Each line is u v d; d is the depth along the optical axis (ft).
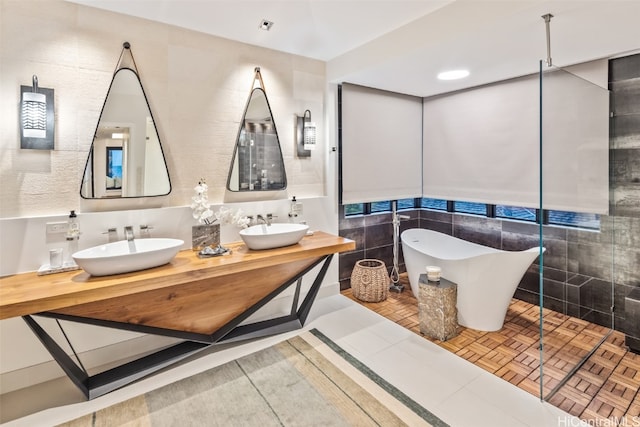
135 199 8.13
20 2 6.68
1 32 6.53
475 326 9.51
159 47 8.24
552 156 6.70
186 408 6.36
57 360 6.32
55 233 7.09
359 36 9.24
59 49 7.07
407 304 11.28
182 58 8.57
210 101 9.05
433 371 7.50
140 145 8.07
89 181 7.48
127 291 6.10
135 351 8.23
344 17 8.11
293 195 10.85
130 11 7.67
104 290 5.89
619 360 7.87
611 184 8.95
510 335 9.17
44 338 6.18
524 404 6.42
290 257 8.12
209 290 7.60
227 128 9.37
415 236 13.28
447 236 12.61
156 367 7.37
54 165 7.13
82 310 6.17
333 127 11.52
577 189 7.60
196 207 8.33
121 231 7.82
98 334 7.77
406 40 8.54
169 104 8.45
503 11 6.58
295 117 10.69
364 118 12.23
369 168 12.50
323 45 9.85
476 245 11.68
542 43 7.86
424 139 14.10
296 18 8.13
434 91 12.93
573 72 9.48
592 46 8.07
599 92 8.34
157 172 8.30
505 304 9.34
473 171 12.38
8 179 6.71
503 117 11.34
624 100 8.70
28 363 7.03
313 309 10.89
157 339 8.54
